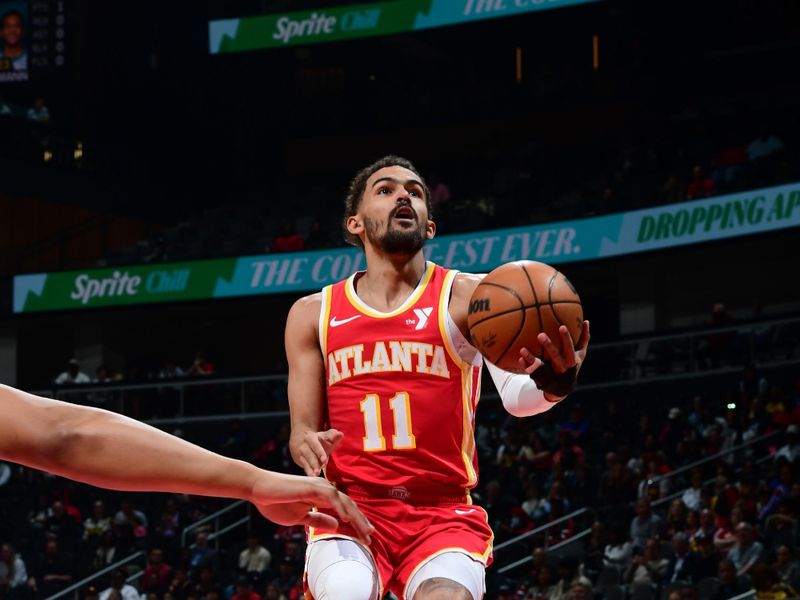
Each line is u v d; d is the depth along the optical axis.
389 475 4.35
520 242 26.52
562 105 32.16
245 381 25.98
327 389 4.50
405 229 4.47
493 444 21.55
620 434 21.00
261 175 35.72
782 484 15.57
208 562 18.58
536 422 21.27
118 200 33.34
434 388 4.38
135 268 29.81
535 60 35.16
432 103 34.06
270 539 20.12
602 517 17.00
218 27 31.47
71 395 26.70
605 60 33.94
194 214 34.22
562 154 30.73
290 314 4.64
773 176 24.31
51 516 22.08
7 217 32.12
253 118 35.91
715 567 14.04
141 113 34.50
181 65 35.38
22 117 31.58
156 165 34.78
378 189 4.58
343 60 35.69
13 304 30.58
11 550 19.78
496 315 3.92
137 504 22.47
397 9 29.98
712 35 31.31
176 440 1.58
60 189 31.83
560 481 18.05
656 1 31.16
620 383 23.34
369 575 4.16
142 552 19.61
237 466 1.66
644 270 27.27
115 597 17.62
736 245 24.36
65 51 31.20
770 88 30.42
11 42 31.22
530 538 17.22
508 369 4.00
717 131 28.50
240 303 29.11
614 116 31.81
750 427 18.45
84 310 29.97
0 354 31.22
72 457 1.49
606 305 30.42
